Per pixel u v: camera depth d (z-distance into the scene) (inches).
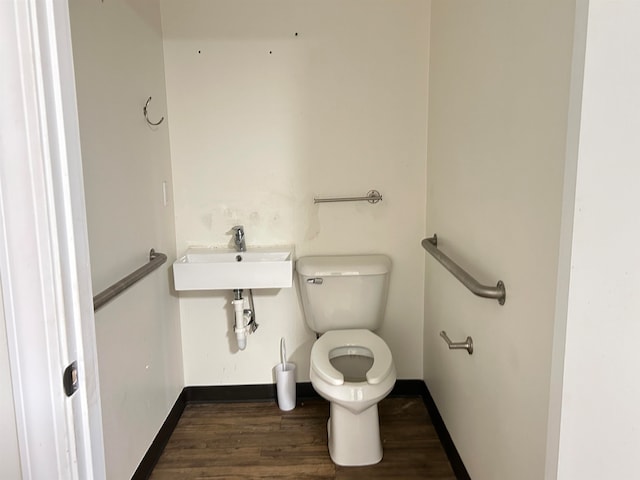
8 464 28.4
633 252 35.8
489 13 55.4
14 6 24.4
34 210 26.0
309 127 88.0
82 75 53.5
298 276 89.8
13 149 25.4
